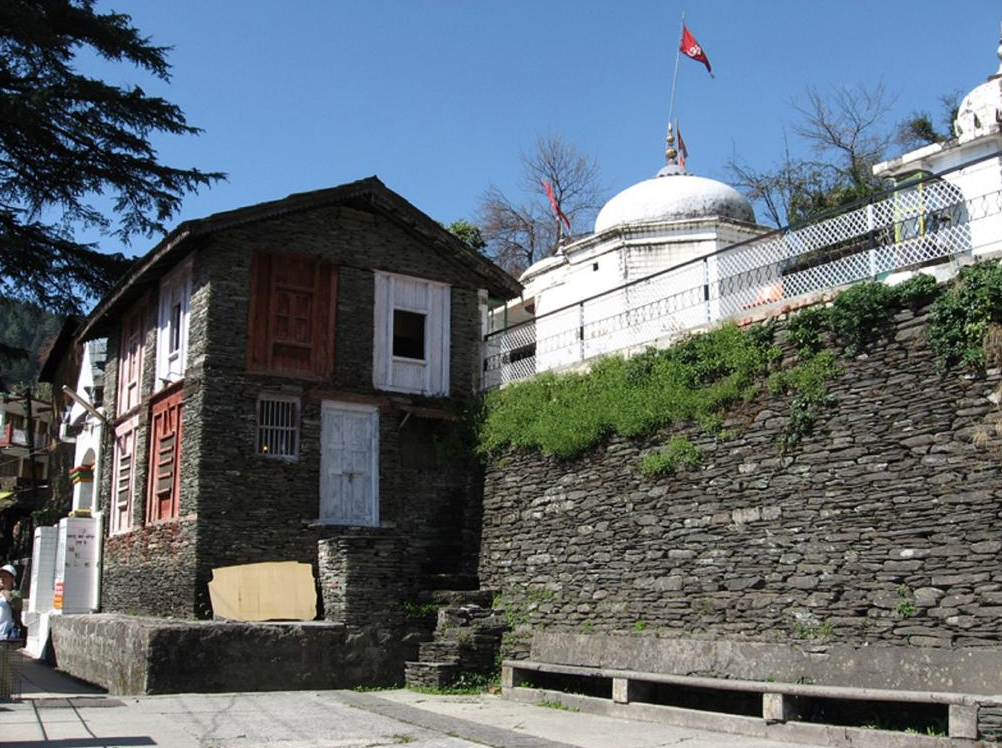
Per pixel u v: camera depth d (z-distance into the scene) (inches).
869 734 364.2
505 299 821.9
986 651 385.1
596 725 438.0
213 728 412.5
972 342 418.3
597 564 577.0
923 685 402.0
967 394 417.7
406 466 725.3
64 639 744.3
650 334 613.9
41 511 1186.0
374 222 746.2
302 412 692.1
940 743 342.0
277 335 693.3
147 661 534.9
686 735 407.5
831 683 434.0
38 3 936.9
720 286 567.8
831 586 451.8
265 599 627.2
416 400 737.0
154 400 746.8
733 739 396.8
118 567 778.8
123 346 855.1
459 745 377.4
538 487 634.2
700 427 531.5
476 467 704.4
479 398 730.8
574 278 1000.9
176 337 729.6
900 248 475.5
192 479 655.8
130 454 797.9
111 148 1008.9
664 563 535.2
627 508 564.7
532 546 627.8
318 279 717.3
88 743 371.2
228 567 637.9
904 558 426.9
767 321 515.5
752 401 508.4
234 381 669.9
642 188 1002.7
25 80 957.2
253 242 692.7
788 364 496.1
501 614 620.7
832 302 484.4
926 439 428.8
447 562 704.4
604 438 590.9
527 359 727.1
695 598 513.7
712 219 926.4
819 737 379.9
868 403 455.2
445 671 572.7
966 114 594.6
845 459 458.6
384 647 604.1
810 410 478.0
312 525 676.7
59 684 657.6
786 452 484.7
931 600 413.4
